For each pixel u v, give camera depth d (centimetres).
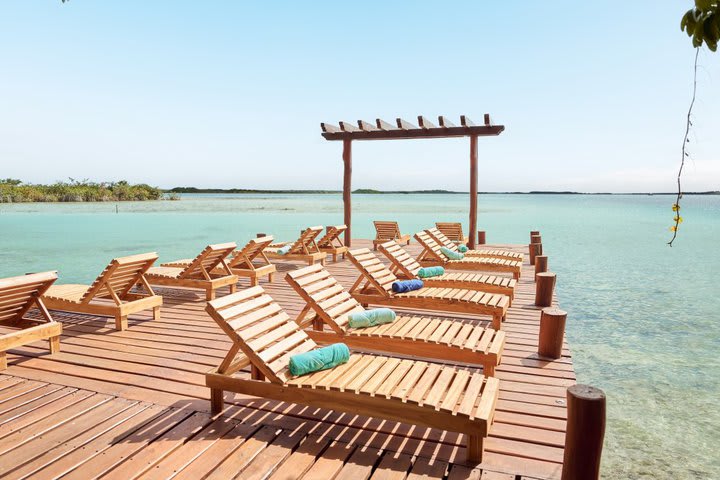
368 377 346
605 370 602
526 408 376
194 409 367
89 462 292
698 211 6712
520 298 783
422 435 329
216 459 297
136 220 3055
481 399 308
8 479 274
